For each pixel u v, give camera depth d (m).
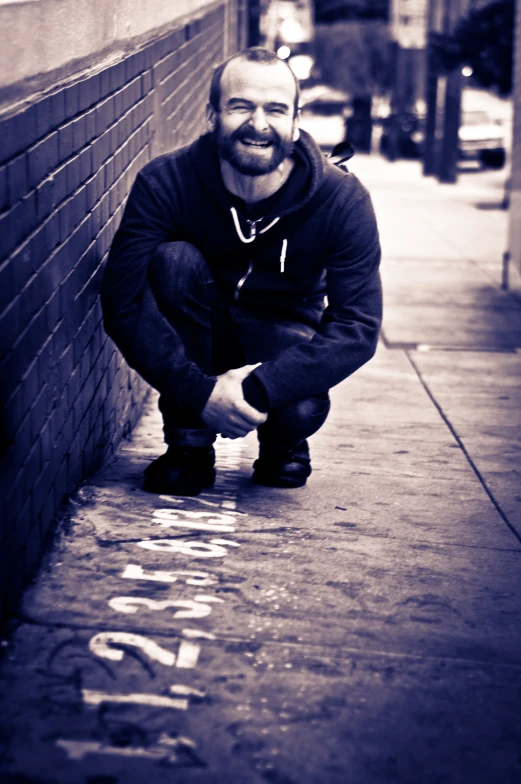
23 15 2.52
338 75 41.72
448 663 2.64
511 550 3.43
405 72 40.59
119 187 4.15
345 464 4.30
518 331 7.44
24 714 2.25
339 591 3.00
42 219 2.82
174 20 5.96
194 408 3.28
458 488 4.07
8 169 2.43
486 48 19.91
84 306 3.49
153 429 4.74
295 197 3.31
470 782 2.16
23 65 2.53
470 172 25.14
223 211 3.35
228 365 3.68
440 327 7.48
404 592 3.03
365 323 3.40
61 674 2.43
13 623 2.64
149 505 3.51
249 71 3.14
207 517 3.46
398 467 4.31
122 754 2.14
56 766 2.09
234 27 12.94
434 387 5.83
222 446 4.39
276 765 2.16
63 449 3.27
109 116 3.87
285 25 34.34
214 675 2.48
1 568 2.54
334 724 2.33
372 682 2.52
